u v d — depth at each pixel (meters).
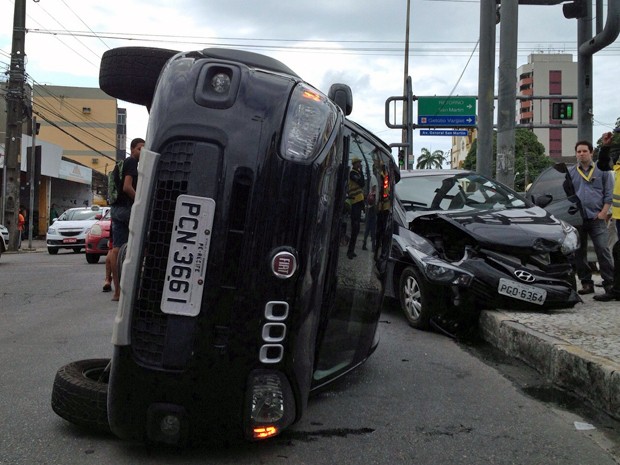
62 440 3.15
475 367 4.78
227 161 2.62
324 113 2.88
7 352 5.05
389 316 6.78
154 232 2.64
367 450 3.15
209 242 2.61
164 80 2.76
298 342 2.73
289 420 2.81
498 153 10.23
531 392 4.16
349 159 3.34
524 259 5.89
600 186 6.64
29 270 11.80
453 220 6.08
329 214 2.89
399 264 6.46
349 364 3.77
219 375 2.62
